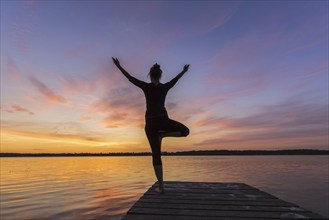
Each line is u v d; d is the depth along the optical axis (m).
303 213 3.01
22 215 14.09
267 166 79.44
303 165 88.50
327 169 64.44
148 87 3.87
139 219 2.76
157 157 4.01
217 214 2.96
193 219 2.77
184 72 4.07
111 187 26.58
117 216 14.02
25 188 25.67
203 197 3.89
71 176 42.31
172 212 3.03
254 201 3.64
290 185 29.53
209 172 47.84
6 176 42.56
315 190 25.81
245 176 39.56
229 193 4.25
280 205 3.41
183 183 5.38
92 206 16.66
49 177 40.22
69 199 19.20
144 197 3.88
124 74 3.96
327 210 17.28
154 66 3.94
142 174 46.59
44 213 14.57
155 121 3.78
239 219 2.77
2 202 17.89
